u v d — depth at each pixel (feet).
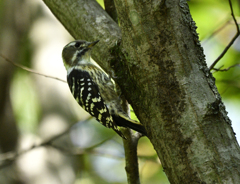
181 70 18.29
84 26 24.58
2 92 53.72
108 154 37.40
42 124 49.21
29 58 53.88
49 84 51.62
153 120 19.24
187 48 18.38
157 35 18.58
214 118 17.58
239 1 37.50
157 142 19.17
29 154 46.93
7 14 56.85
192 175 17.53
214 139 17.35
